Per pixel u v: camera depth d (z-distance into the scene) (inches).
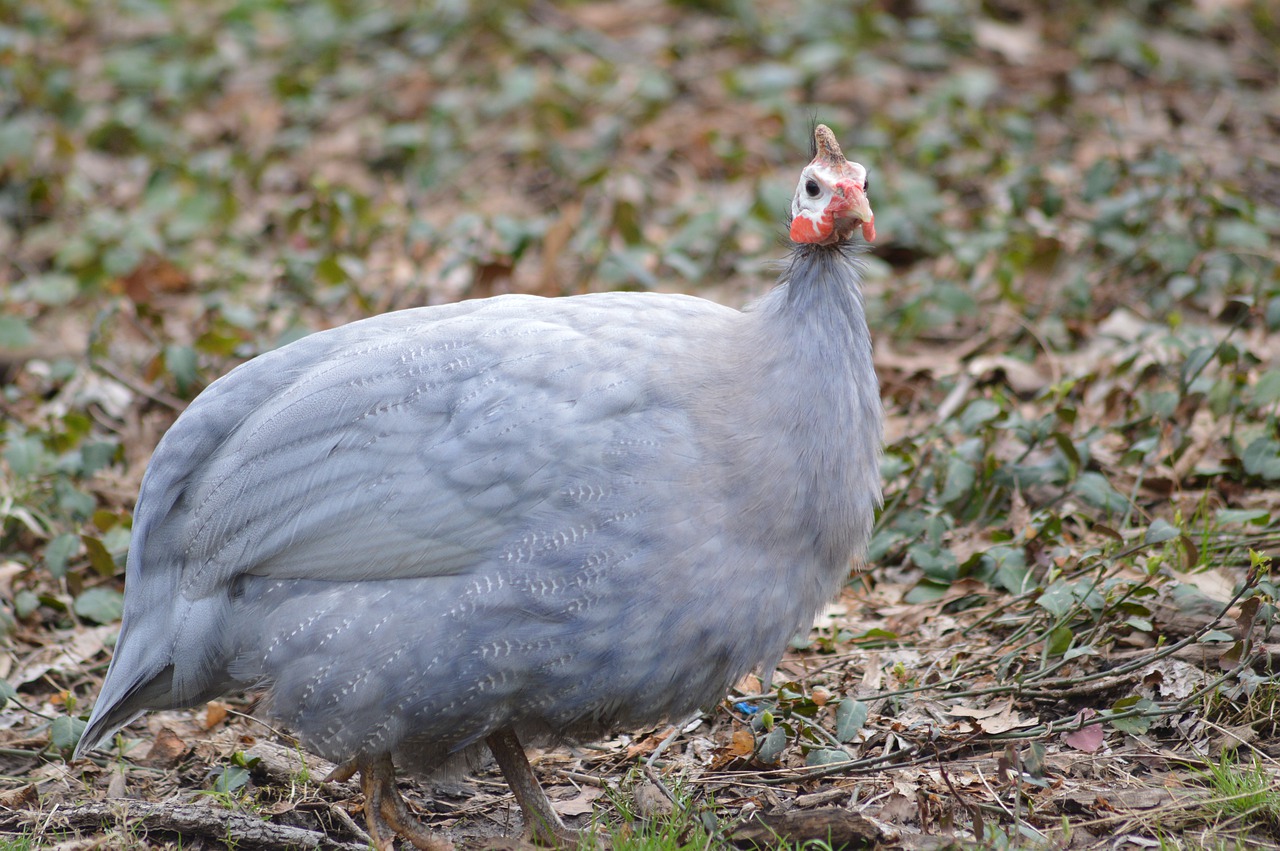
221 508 203.5
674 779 226.5
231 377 213.9
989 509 294.7
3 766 245.0
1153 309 370.6
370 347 207.9
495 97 530.9
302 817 227.9
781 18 591.8
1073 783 211.8
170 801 221.0
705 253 422.9
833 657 261.4
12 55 561.6
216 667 206.8
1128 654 240.2
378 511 195.2
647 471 191.8
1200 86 524.4
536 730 207.6
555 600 191.2
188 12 630.5
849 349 197.5
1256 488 288.0
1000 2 595.2
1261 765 205.2
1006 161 458.0
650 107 511.8
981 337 368.5
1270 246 398.3
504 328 204.7
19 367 385.7
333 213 415.2
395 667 193.5
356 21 606.5
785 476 192.9
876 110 511.8
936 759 222.2
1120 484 295.6
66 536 290.2
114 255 421.1
